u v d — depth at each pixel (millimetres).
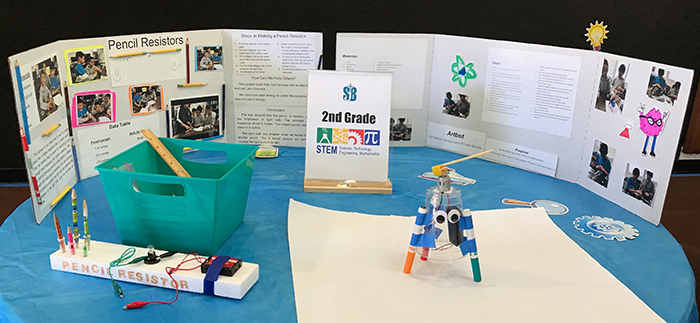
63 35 2475
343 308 1018
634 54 2768
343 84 1625
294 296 1056
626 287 1111
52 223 1363
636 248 1291
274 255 1220
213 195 1136
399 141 2037
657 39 2742
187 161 1470
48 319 967
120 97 1676
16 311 987
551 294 1081
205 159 1810
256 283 1101
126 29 2516
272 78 1922
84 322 959
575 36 2727
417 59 1920
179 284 1057
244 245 1263
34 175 1331
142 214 1187
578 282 1128
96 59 1584
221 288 1039
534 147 1787
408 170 1803
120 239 1280
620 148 1518
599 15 2684
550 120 1721
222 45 1867
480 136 1904
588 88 1607
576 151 1687
